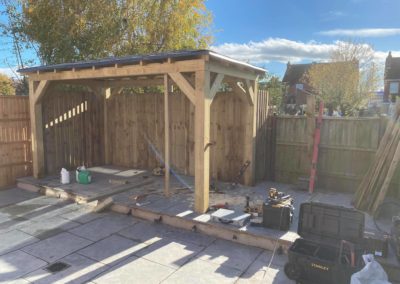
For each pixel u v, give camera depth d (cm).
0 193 662
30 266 364
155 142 797
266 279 338
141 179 699
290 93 3897
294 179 660
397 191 528
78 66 578
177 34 1123
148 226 485
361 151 582
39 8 866
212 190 611
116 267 363
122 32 1018
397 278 320
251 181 642
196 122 474
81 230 470
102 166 856
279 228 420
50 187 643
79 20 910
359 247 325
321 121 608
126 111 838
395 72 3178
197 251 403
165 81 514
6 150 697
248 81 598
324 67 2420
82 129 830
